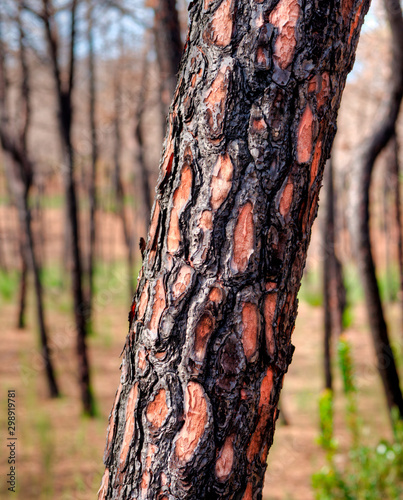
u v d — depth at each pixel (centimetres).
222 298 87
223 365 88
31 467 476
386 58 655
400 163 906
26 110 805
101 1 654
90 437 568
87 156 946
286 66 84
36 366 696
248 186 85
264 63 84
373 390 699
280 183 86
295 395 741
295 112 85
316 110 86
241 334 87
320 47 85
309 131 86
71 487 446
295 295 92
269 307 88
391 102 478
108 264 1580
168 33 359
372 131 486
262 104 84
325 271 707
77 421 612
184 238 88
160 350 90
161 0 355
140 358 92
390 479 391
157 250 92
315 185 90
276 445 572
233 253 86
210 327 87
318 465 516
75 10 657
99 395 711
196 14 89
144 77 806
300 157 86
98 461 504
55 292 1212
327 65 86
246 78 84
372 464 411
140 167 944
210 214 86
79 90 1002
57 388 684
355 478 404
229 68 85
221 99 85
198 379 88
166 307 89
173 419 89
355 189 491
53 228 2084
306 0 84
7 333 947
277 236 87
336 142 890
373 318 488
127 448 94
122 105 906
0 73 760
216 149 86
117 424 96
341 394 715
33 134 1327
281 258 87
